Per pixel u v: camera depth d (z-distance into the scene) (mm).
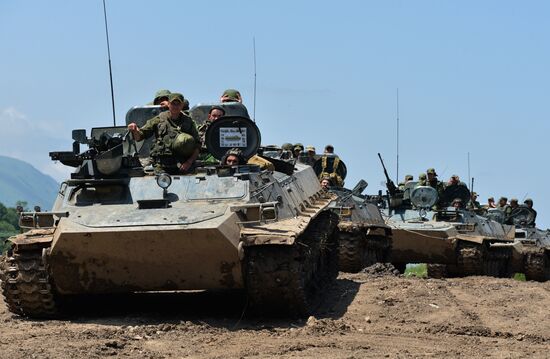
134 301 19062
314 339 14812
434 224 32156
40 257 16312
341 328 15992
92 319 16938
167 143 18250
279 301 16438
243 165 17859
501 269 37469
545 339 15617
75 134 17359
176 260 15930
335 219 22578
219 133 18875
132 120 22312
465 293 21984
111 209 16672
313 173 23812
